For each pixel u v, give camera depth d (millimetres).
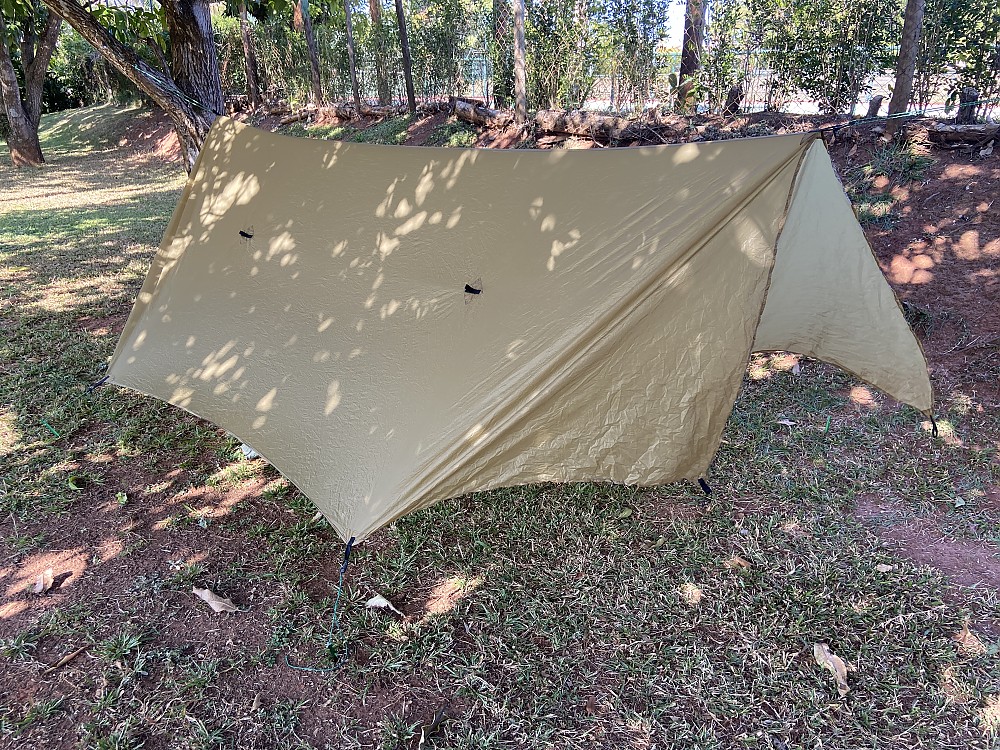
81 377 5473
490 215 3746
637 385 3182
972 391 4645
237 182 5000
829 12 6832
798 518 3699
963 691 2666
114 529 3768
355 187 4355
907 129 6332
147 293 5180
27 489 4094
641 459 3264
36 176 15500
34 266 8430
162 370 4484
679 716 2615
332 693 2752
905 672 2766
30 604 3238
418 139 11000
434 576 3369
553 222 3518
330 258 4207
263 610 3189
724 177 3109
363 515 3037
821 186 3713
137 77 5906
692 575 3320
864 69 6777
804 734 2533
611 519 3744
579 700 2688
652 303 3105
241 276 4566
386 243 4031
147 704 2713
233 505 3959
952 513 3672
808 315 4258
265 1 7629
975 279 5246
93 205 12180
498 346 3293
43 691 2783
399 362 3547
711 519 3725
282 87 17141
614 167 3510
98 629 3086
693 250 3068
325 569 3441
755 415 4684
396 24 13328
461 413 3166
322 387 3693
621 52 8648
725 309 3070
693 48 7934
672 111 8156
